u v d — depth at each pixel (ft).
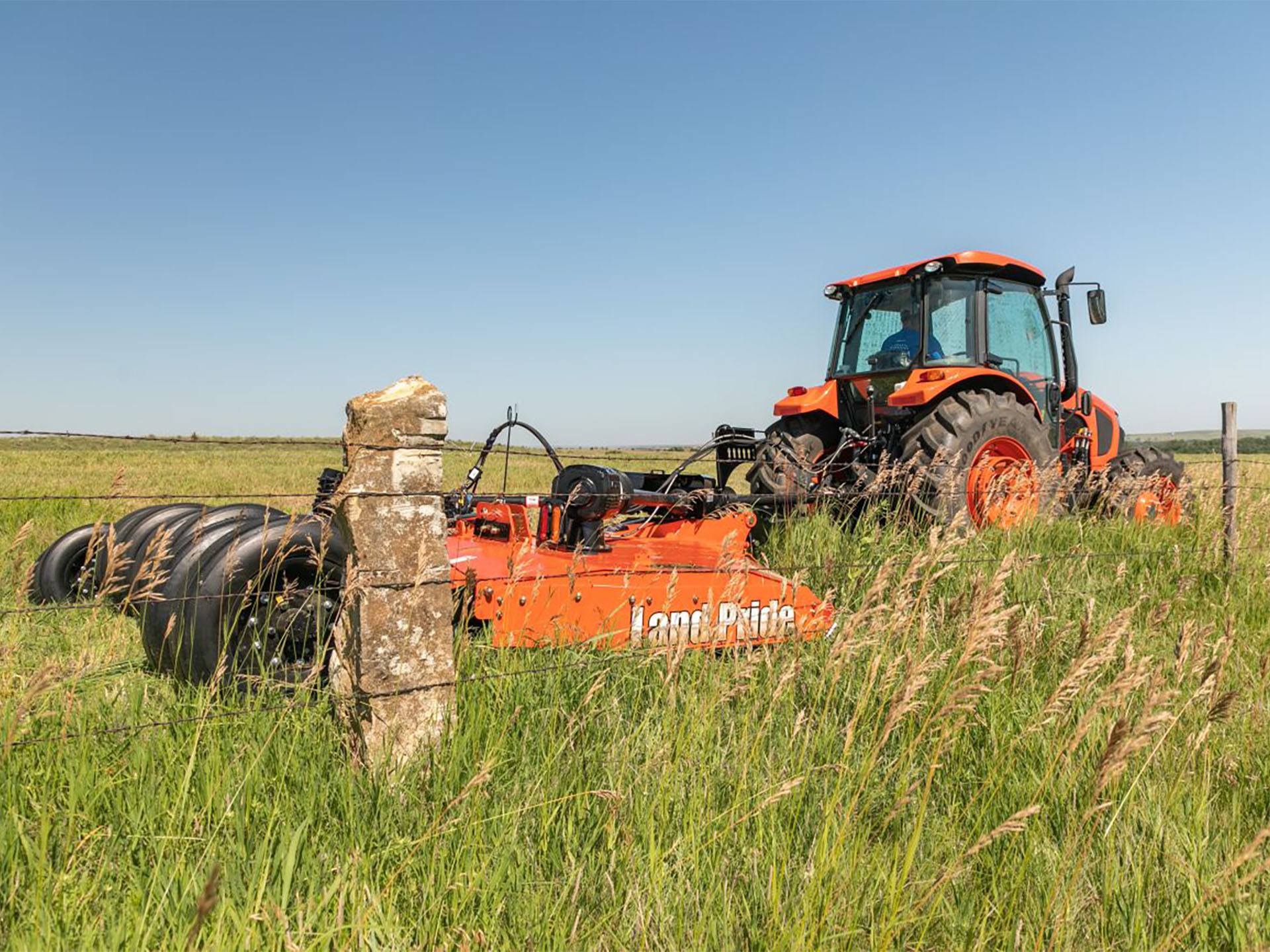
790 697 11.00
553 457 16.07
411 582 9.09
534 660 11.26
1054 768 9.05
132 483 44.65
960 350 24.63
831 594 13.17
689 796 8.54
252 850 7.43
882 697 10.74
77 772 7.98
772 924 6.80
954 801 9.06
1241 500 24.48
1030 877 7.84
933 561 11.60
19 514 26.23
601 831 8.14
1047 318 27.32
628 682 11.19
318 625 10.69
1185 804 9.12
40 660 12.26
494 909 6.93
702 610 11.34
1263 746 10.35
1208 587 18.19
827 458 25.52
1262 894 7.73
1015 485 22.34
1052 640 13.08
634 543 16.43
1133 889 7.67
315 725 9.44
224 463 83.61
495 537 15.19
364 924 6.46
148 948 6.14
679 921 7.04
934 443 22.27
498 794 8.52
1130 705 11.11
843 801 8.85
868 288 26.48
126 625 13.91
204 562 11.14
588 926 6.99
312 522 11.75
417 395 9.19
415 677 9.12
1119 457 28.12
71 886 6.70
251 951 6.10
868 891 7.34
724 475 24.20
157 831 7.57
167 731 8.97
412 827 8.00
